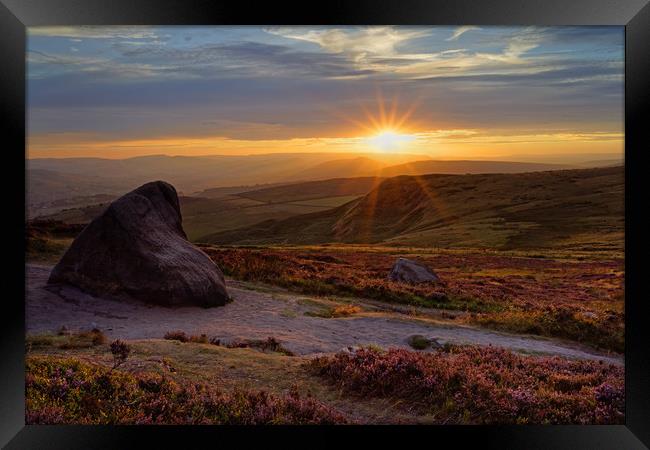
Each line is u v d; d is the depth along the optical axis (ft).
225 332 59.72
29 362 41.81
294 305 79.05
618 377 48.52
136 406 37.50
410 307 89.30
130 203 74.23
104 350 47.65
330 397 41.83
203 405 38.37
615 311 91.25
